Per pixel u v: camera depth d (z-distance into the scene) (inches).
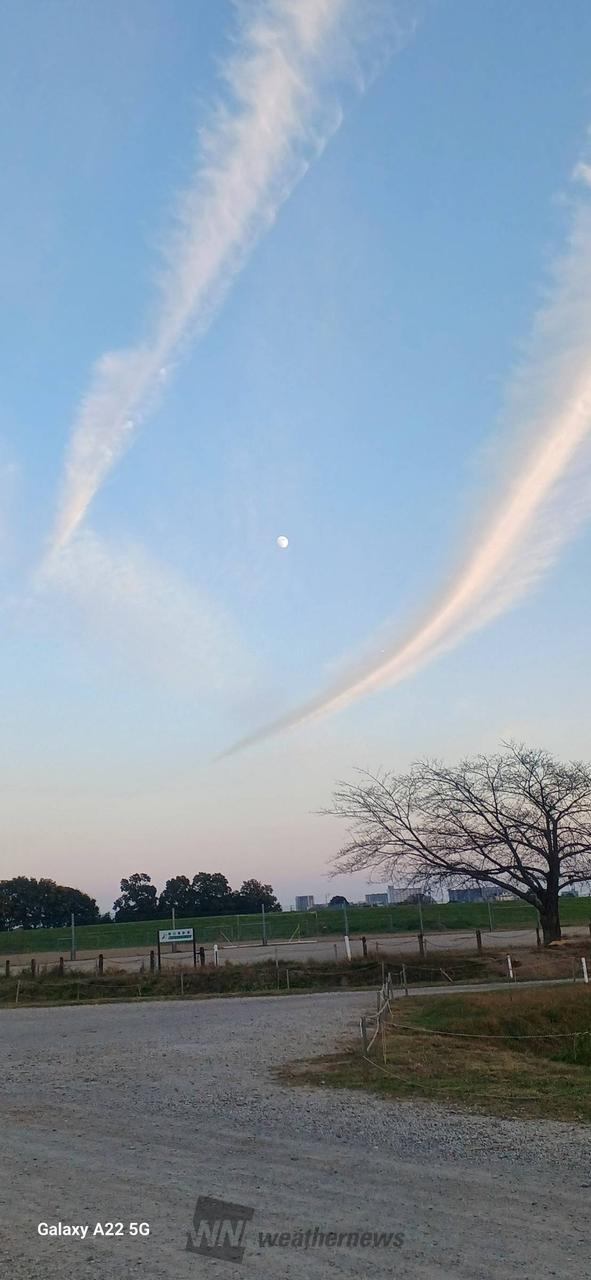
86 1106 489.7
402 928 2504.9
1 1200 314.2
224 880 4124.0
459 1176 339.9
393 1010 895.1
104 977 1396.4
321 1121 441.1
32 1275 245.9
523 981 1178.6
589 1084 541.0
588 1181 331.6
